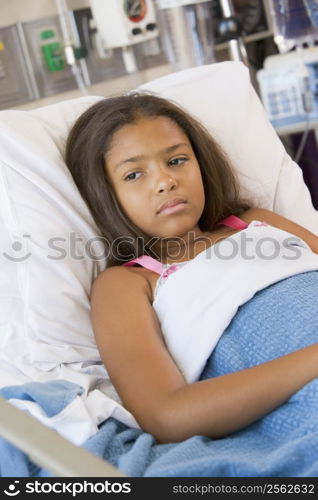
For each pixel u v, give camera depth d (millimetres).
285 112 2971
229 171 1815
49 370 1572
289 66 2920
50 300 1595
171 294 1521
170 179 1569
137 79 3014
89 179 1658
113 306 1519
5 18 2742
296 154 3631
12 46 2764
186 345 1479
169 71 3098
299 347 1368
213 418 1268
